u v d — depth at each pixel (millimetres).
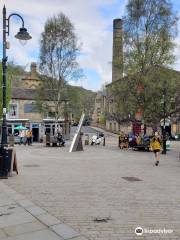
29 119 53438
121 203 9148
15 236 6461
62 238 6340
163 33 35438
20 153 26141
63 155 24344
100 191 10750
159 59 34219
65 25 49406
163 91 32500
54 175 14102
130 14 37188
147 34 35625
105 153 26812
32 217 7688
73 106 50500
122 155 24969
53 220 7426
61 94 49562
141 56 34469
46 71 48938
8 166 13766
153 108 33656
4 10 14297
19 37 14711
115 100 35875
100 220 7531
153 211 8359
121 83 34719
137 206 8844
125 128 63594
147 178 13555
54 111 50688
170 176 14219
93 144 42719
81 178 13320
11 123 52375
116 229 6930
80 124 31016
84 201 9344
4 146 13477
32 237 6398
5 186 11422
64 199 9562
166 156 24906
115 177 13672
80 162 19406
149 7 36656
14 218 7609
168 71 33656
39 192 10508
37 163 18672
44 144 42125
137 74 33906
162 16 36562
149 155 25469
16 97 52781
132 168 16797
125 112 35156
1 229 6867
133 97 34094
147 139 31031
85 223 7316
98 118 105312
